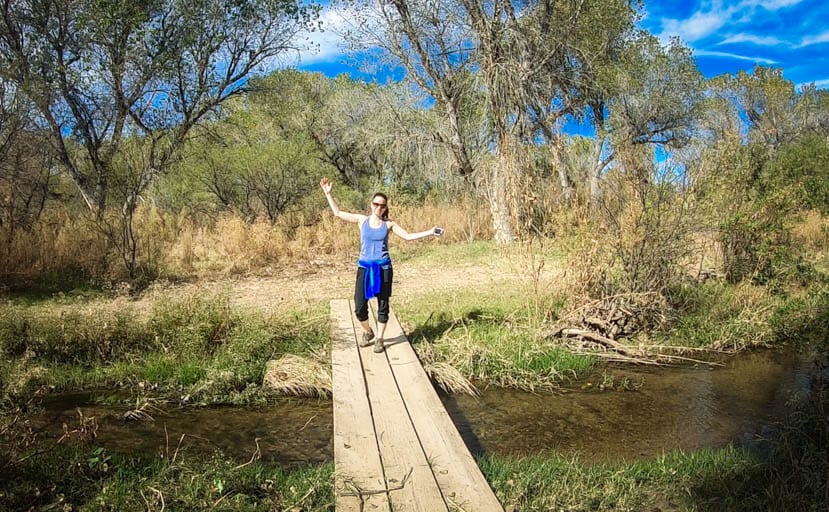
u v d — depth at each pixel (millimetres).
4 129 12680
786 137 35312
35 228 13023
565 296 9875
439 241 17609
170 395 6980
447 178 18562
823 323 8859
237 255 14516
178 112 17734
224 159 19484
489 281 12352
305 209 19312
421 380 6570
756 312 9781
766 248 11164
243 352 7680
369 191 23125
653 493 4848
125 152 14109
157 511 4109
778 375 7977
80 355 7953
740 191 11141
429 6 16391
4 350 7293
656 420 6594
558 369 7949
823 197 15773
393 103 18266
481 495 4375
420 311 9922
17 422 5129
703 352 8883
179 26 16781
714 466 5238
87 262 12383
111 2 14828
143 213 17875
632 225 9320
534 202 9930
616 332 9070
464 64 16734
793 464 4750
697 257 11703
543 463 5312
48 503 4234
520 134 14641
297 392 7102
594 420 6594
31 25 14797
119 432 6070
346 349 7617
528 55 16172
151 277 12711
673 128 24516
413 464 4770
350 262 14922
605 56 21906
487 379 7656
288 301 10617
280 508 4359
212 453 5609
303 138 21234
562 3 17969
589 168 10586
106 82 15555
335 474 4559
